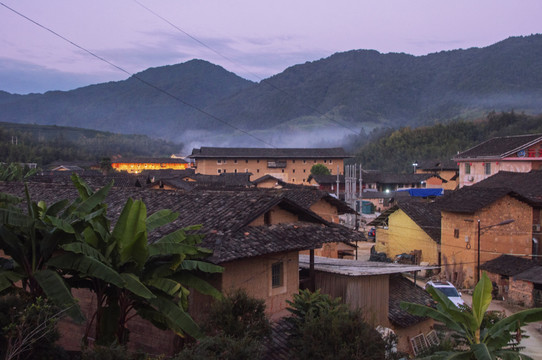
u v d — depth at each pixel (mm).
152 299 11180
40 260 11008
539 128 126375
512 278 29766
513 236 33531
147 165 133625
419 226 38406
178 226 14625
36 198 21141
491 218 32844
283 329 14453
